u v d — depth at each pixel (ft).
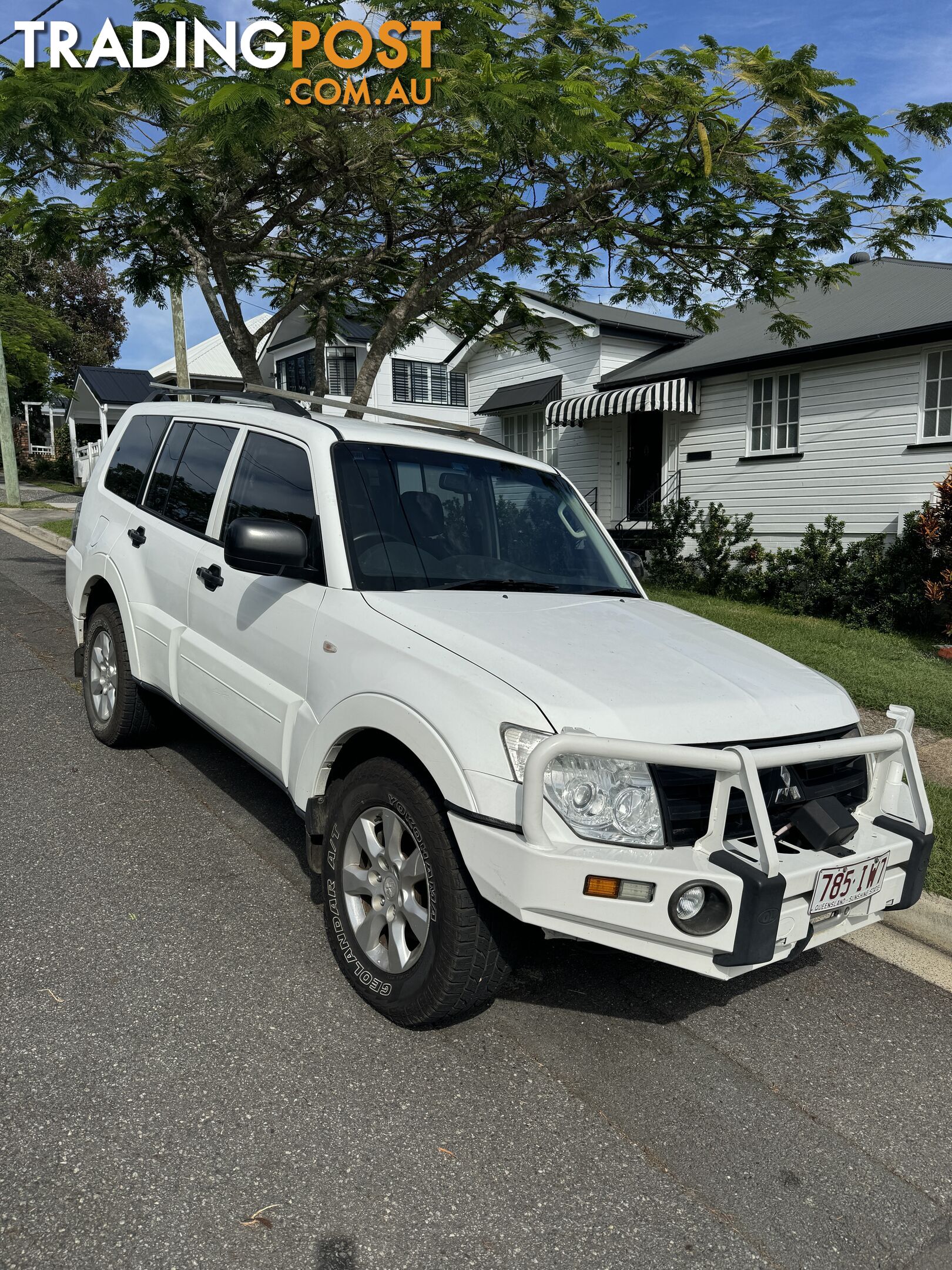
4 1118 8.05
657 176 24.36
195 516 14.65
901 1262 7.30
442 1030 9.89
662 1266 7.06
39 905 11.80
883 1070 9.88
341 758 10.98
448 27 20.24
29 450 136.67
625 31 23.72
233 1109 8.38
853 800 9.96
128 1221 7.07
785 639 32.60
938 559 35.32
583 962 11.59
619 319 60.18
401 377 83.61
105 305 167.73
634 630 11.02
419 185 27.86
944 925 12.84
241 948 11.10
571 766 8.40
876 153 22.61
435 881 9.10
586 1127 8.55
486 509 13.17
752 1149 8.46
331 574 11.19
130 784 16.14
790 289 31.40
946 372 40.11
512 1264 6.97
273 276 36.52
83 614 18.25
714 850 8.38
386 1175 7.75
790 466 46.68
